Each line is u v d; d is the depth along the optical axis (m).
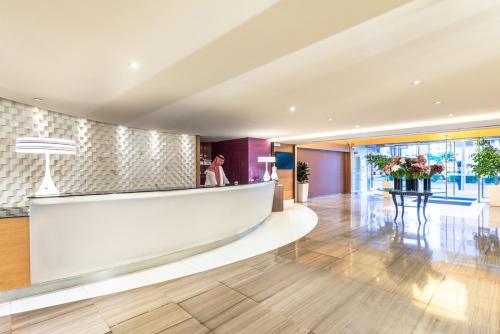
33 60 2.44
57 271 2.71
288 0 1.61
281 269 3.25
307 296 2.57
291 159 9.85
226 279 2.97
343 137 8.18
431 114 5.09
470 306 2.36
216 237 4.14
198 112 4.77
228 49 2.28
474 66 2.73
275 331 2.03
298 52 2.37
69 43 2.13
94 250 2.91
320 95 3.75
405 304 2.40
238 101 4.03
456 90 3.54
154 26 1.89
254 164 8.75
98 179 5.71
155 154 7.07
